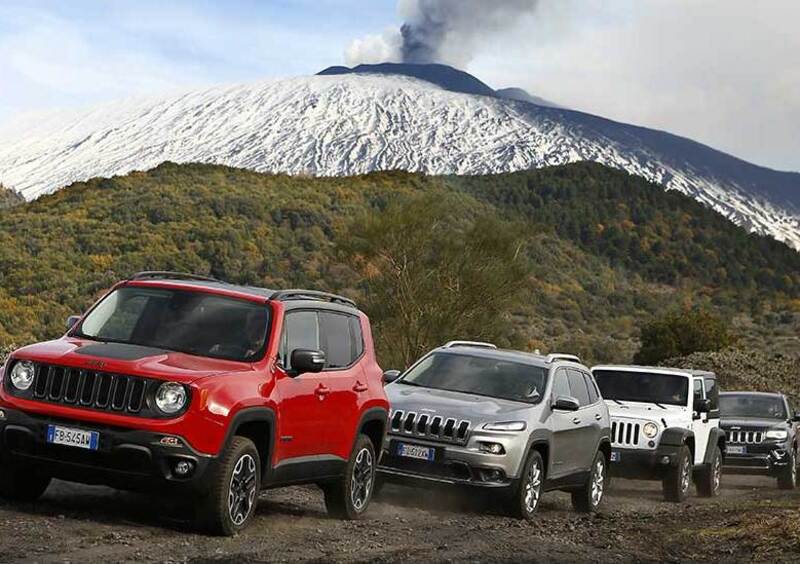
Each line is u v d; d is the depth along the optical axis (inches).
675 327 2689.5
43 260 3321.9
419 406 506.0
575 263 6417.3
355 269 1771.7
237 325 384.2
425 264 1752.0
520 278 1761.8
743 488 879.7
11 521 341.1
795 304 6614.2
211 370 359.6
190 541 340.5
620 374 743.1
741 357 2005.4
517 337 1823.3
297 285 3604.8
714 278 7687.0
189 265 3708.2
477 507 522.3
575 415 554.6
